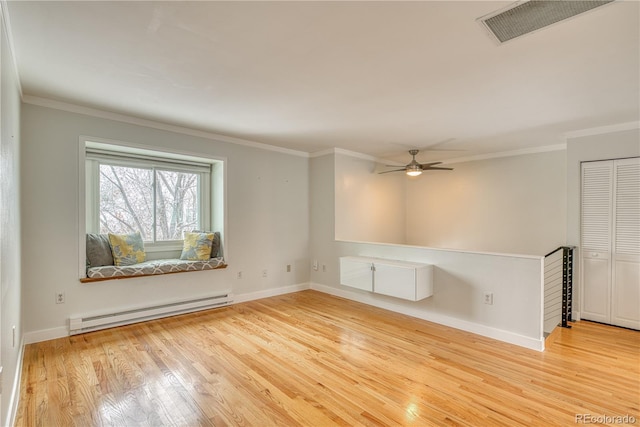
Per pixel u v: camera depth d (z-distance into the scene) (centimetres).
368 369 257
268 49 204
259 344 304
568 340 323
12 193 212
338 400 215
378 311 410
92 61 221
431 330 344
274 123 369
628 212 361
